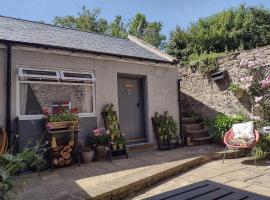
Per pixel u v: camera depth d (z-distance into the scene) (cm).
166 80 905
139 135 852
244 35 1457
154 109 863
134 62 818
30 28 782
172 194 230
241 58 914
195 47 1480
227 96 951
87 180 510
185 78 1102
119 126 749
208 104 1012
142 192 498
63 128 628
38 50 639
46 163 610
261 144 729
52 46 646
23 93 625
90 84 724
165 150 821
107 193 443
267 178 558
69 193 437
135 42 1053
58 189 460
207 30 1558
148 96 852
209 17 1711
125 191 475
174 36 1548
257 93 845
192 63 1070
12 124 597
